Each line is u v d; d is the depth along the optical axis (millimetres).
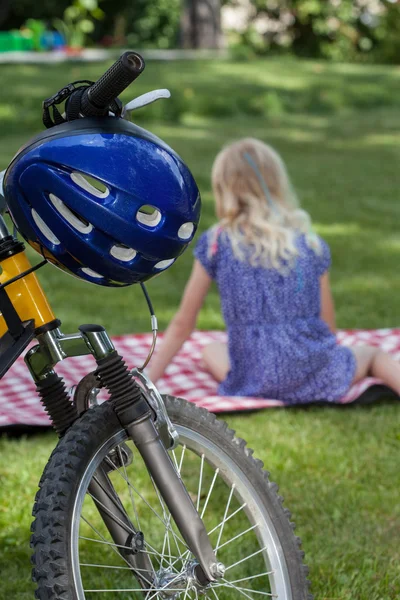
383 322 5219
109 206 1712
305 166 10789
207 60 20156
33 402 3857
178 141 12227
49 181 1716
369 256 6781
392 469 3295
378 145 12562
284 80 17656
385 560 2697
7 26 27062
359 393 3859
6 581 2590
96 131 1735
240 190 3783
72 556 1747
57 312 5309
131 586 2559
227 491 3119
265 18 26406
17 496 3062
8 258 1915
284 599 2006
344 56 26188
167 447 1927
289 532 2037
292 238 3762
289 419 3723
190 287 3834
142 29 27828
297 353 3771
